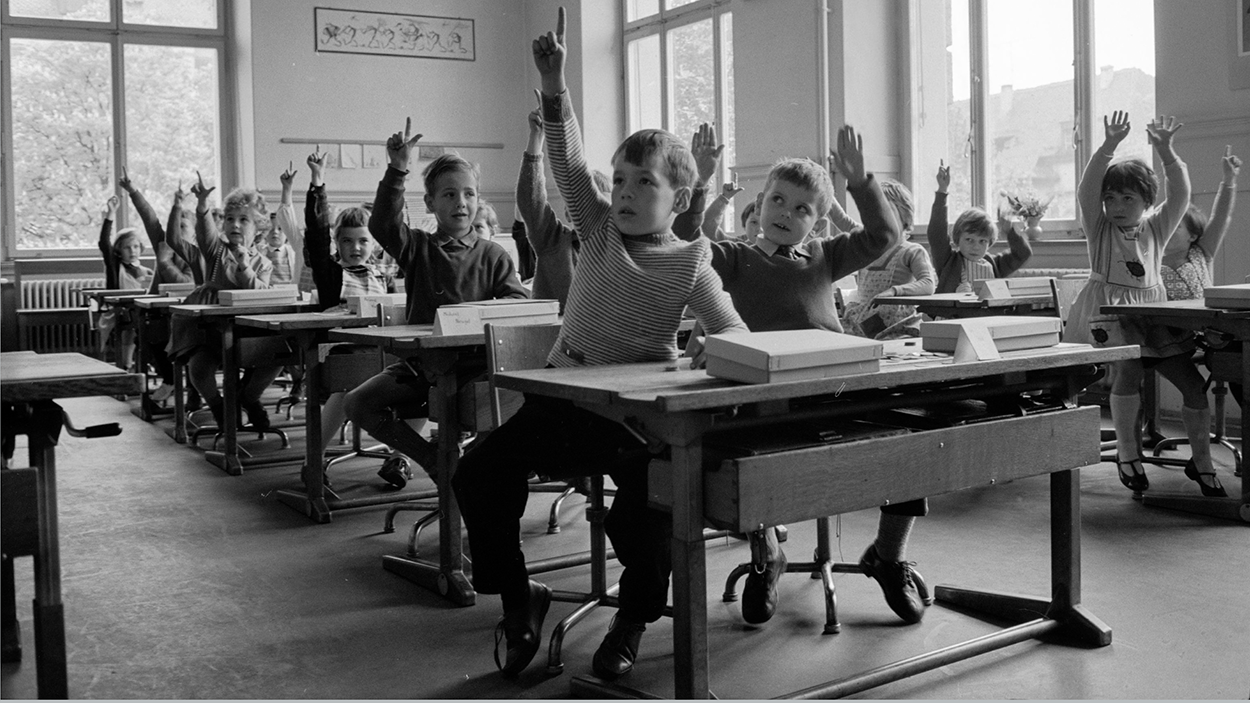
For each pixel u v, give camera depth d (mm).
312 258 4418
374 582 2936
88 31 9992
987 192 6969
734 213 8352
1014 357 2068
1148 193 3809
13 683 2213
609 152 10766
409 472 4332
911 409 2248
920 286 4754
